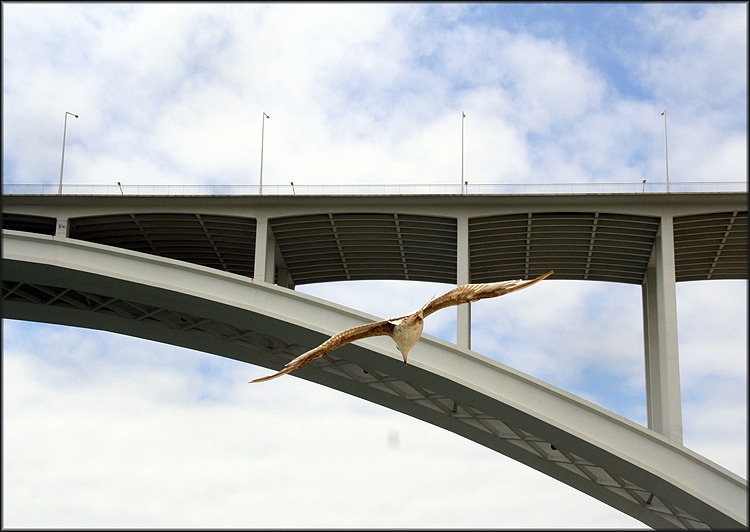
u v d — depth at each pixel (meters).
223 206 40.69
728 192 37.44
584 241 41.94
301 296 37.12
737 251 42.25
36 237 38.03
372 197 39.47
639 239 41.12
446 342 36.28
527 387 35.66
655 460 34.56
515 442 41.94
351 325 36.66
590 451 35.31
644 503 41.25
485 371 35.94
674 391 36.28
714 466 34.16
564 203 38.94
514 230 41.19
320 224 41.56
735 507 33.72
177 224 42.72
